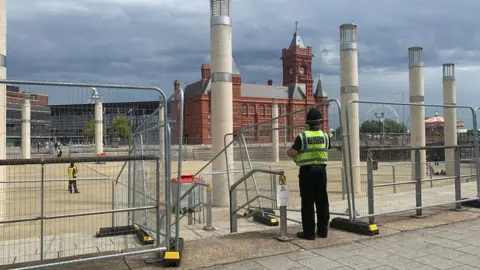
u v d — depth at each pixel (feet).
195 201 38.19
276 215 30.42
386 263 16.42
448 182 46.24
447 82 75.41
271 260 16.79
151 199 19.79
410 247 18.65
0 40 32.65
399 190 39.75
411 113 67.82
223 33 46.44
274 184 33.06
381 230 21.57
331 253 17.75
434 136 79.36
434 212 26.61
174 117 18.01
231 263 16.43
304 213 19.84
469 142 47.85
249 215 31.83
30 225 29.12
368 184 22.16
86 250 20.58
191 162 157.89
